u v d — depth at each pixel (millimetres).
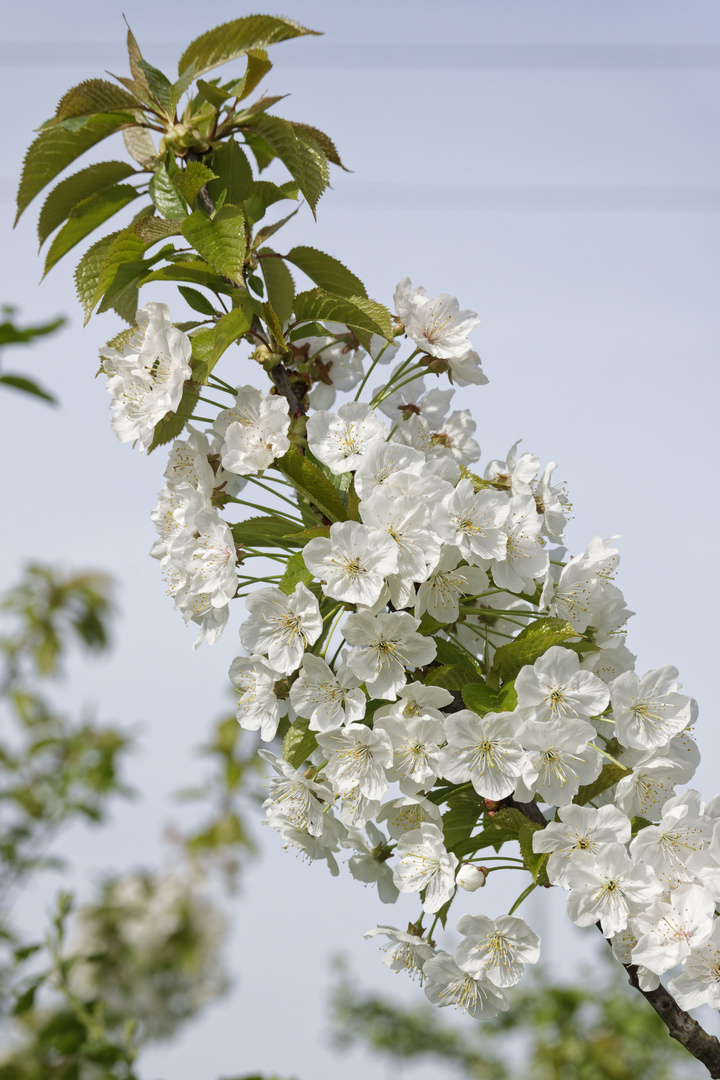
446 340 1227
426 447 1245
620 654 1207
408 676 1185
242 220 1195
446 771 1148
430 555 1159
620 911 1131
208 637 1206
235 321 1192
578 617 1198
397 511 1161
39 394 1017
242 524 1206
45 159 1243
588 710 1155
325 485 1181
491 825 1167
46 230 1256
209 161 1238
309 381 1233
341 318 1218
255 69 1226
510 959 1162
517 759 1146
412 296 1229
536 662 1153
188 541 1205
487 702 1159
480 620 1221
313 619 1175
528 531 1189
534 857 1148
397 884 1170
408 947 1195
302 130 1248
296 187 1254
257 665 1200
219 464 1221
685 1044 1132
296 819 1202
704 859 1134
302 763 1199
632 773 1160
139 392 1209
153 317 1204
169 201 1238
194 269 1208
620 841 1138
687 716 1166
